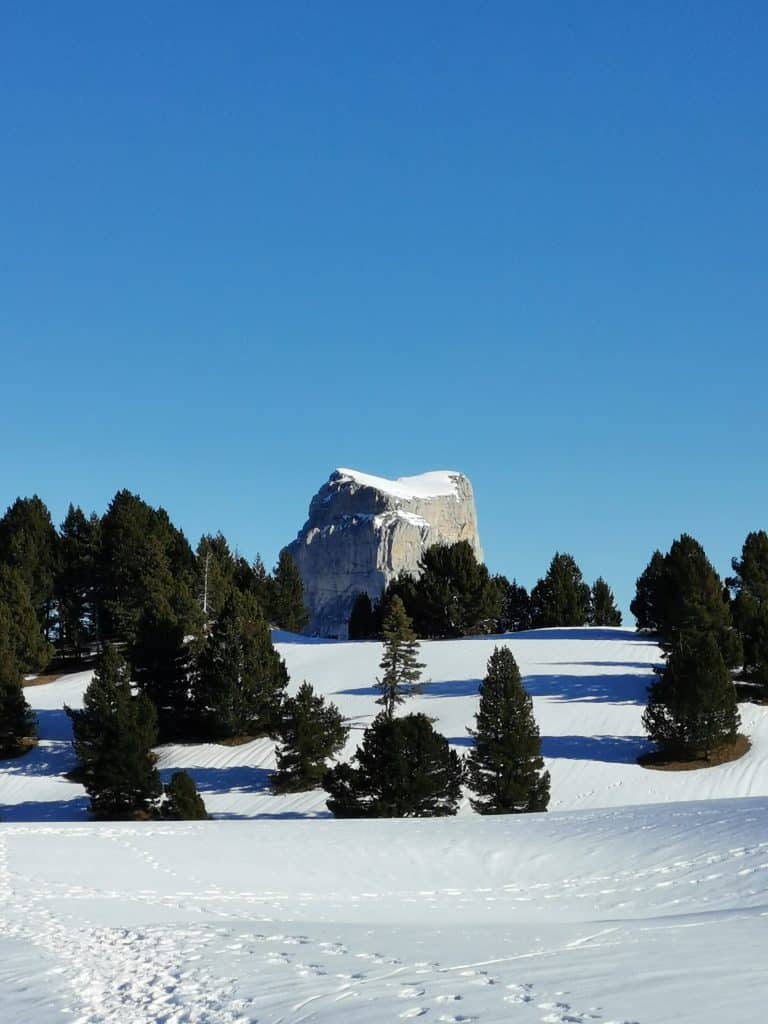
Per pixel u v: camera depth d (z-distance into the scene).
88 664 104.94
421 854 36.56
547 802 59.59
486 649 95.19
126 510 107.25
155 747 76.31
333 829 41.97
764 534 99.94
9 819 64.75
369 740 58.81
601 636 102.44
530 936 22.09
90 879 31.78
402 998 15.88
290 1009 15.76
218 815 62.75
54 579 110.06
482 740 59.59
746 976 16.27
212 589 111.88
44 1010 16.80
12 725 75.56
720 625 80.00
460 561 119.88
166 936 22.53
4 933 23.16
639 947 19.80
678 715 65.69
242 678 75.25
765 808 41.06
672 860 33.69
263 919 25.97
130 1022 15.91
